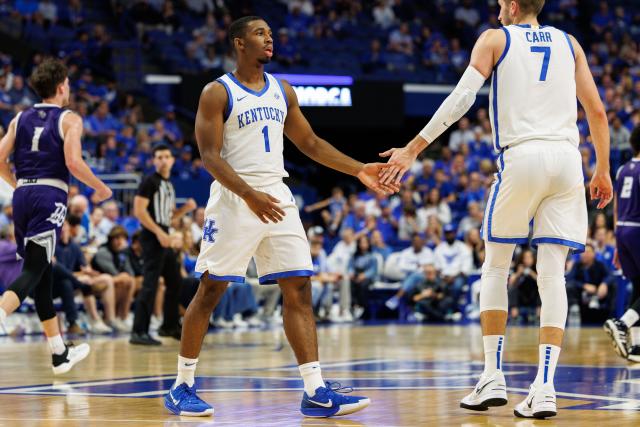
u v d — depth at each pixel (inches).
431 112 1289.4
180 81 1195.3
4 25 1179.3
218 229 252.4
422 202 1043.3
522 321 844.6
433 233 929.5
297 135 270.2
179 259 569.9
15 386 320.5
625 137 1096.2
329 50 1339.8
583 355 451.8
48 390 307.3
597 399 275.1
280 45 1263.5
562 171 248.8
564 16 1485.0
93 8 1302.9
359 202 986.7
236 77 258.7
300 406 263.9
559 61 255.3
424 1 1460.4
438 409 255.6
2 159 348.8
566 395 284.8
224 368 390.6
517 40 254.8
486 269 259.6
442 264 896.3
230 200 252.2
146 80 1215.6
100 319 679.1
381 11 1419.8
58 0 1230.9
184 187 1007.0
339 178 1286.9
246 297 769.6
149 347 519.5
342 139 1264.8
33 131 345.7
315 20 1362.0
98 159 965.2
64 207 348.5
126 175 917.8
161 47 1262.3
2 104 978.7
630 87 1296.8
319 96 1182.9
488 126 1203.2
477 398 251.1
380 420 236.1
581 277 839.1
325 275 882.1
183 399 249.8
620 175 441.7
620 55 1425.9
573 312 860.6
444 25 1451.8
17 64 1133.1
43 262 342.6
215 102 251.4
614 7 1517.0
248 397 285.7
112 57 1229.1
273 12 1358.3
